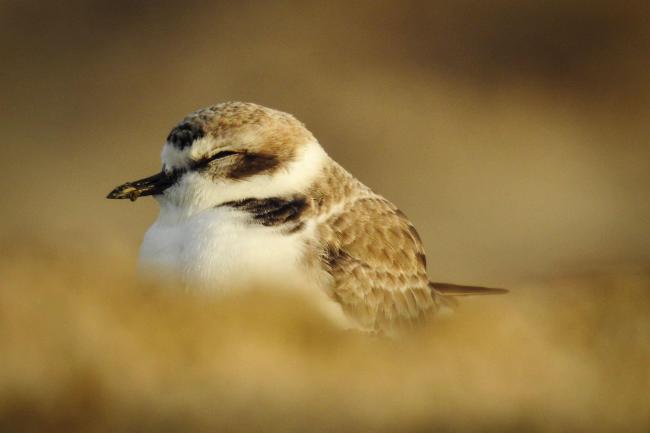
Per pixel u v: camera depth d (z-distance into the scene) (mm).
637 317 2586
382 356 2555
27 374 2521
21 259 2586
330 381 2531
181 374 2527
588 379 2547
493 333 2578
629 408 2535
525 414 2525
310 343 2561
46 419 2512
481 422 2521
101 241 2611
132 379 2523
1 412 2512
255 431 2510
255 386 2525
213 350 2541
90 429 2510
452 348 2564
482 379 2541
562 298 2605
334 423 2514
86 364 2525
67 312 2547
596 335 2578
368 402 2523
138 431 2510
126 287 2570
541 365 2553
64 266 2582
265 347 2549
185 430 2510
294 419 2514
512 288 2643
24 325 2539
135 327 2547
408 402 2523
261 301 2568
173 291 2572
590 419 2529
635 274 2617
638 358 2561
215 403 2518
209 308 2562
